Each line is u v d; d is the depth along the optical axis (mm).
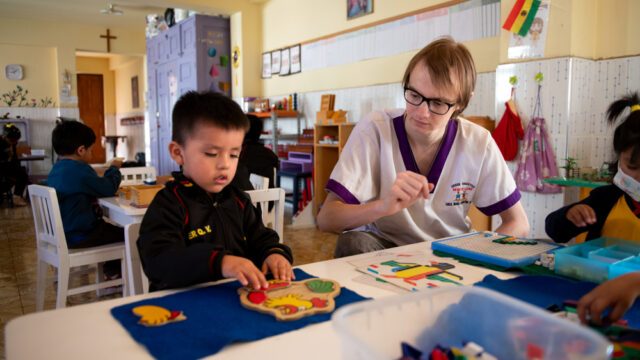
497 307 570
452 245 1132
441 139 1412
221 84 6441
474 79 1292
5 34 8547
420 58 1271
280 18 5738
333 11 4902
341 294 836
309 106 5336
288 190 5551
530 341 532
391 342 560
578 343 481
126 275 2355
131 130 11367
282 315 722
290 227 4516
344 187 1378
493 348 567
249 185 2523
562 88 2949
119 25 9211
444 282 912
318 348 633
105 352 620
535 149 3055
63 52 9023
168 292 860
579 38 2943
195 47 6270
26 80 8977
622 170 1230
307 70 5332
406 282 912
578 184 2664
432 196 1422
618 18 2949
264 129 6121
